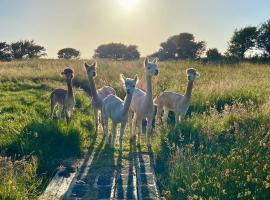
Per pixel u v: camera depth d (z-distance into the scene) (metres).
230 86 15.29
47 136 9.61
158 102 11.92
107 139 10.55
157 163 8.91
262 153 7.15
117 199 6.88
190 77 10.92
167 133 9.69
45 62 35.22
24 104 14.63
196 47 80.00
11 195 6.29
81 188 7.42
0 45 70.50
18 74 23.86
